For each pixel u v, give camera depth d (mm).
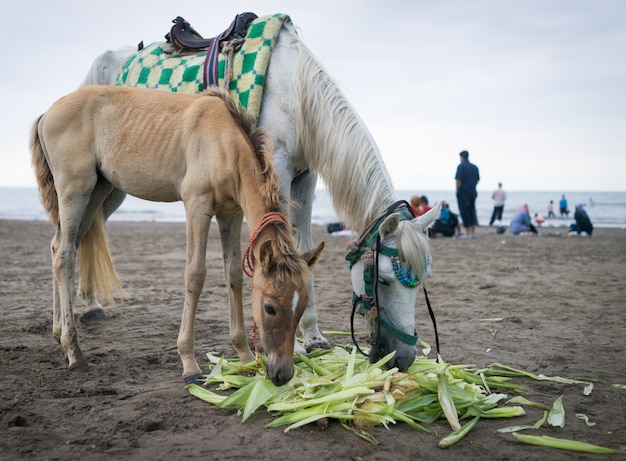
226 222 3512
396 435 2576
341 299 6480
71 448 2381
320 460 2299
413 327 3090
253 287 2891
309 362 3301
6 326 4820
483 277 8234
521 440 2486
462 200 14914
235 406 2840
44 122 3697
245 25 4410
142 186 3551
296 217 4453
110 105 3617
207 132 3277
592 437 2564
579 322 5184
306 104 3938
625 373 3588
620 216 34750
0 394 3039
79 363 3510
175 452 2357
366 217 3561
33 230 17609
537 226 23391
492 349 4188
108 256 4652
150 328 4832
